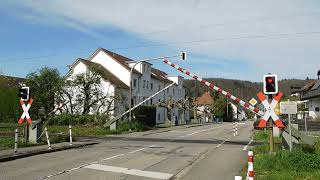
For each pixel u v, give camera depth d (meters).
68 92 47.56
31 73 46.69
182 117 71.31
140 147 21.77
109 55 59.53
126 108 45.56
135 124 40.66
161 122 70.31
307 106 60.75
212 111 102.25
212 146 22.84
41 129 22.30
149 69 66.06
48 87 46.75
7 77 45.00
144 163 15.12
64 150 19.70
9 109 40.47
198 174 12.60
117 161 15.53
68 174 12.12
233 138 30.27
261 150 18.80
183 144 24.17
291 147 13.76
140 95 61.91
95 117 41.72
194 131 41.75
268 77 13.06
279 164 12.46
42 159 15.90
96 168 13.48
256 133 33.69
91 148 20.92
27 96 20.81
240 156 17.58
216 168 13.91
